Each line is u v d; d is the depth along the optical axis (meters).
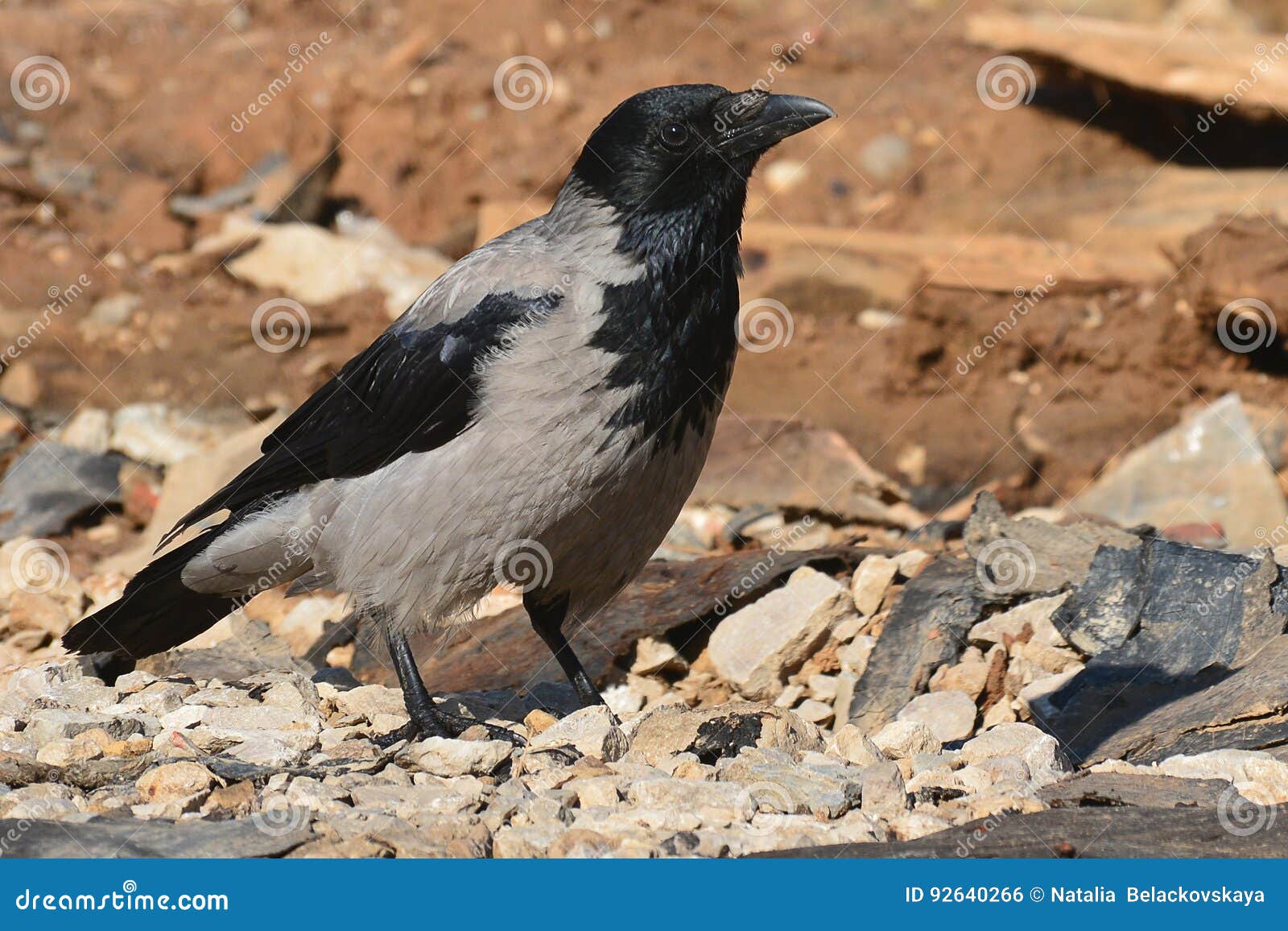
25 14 27.95
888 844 6.88
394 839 6.83
